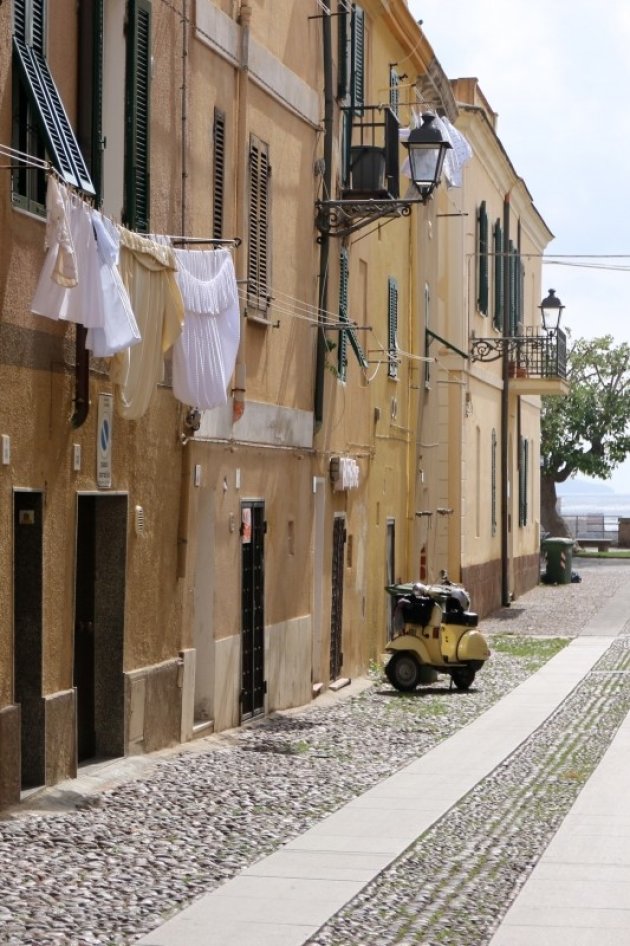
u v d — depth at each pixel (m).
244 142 23.27
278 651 25.70
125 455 18.86
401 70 36.47
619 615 49.38
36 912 11.46
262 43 24.31
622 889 12.86
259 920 11.57
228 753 20.58
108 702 18.98
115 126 18.59
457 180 36.66
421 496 39.09
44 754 16.56
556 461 90.56
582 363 90.06
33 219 16.09
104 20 18.30
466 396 46.59
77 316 15.34
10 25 15.54
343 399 30.45
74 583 17.42
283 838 14.84
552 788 18.39
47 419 16.59
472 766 19.98
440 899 12.46
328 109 27.95
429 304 40.72
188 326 19.22
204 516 22.20
